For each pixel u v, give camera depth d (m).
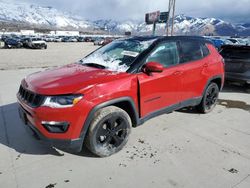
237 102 6.33
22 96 3.44
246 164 3.38
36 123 3.03
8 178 2.98
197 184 2.95
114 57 3.96
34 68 11.66
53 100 2.96
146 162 3.37
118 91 3.30
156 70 3.50
